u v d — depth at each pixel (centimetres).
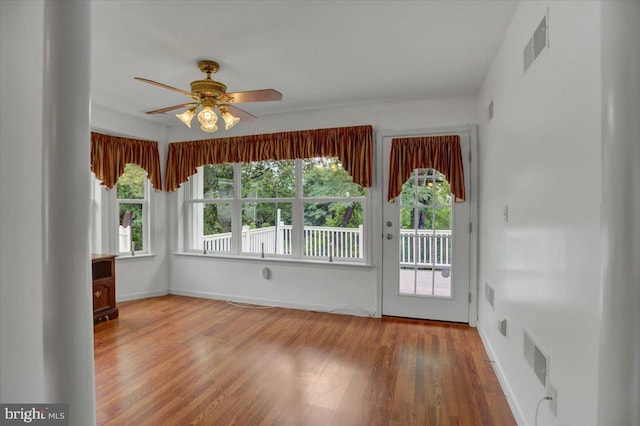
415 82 306
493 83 264
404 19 206
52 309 111
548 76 151
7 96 122
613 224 88
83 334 115
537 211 164
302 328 333
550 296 147
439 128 348
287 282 406
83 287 116
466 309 345
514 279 202
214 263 441
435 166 345
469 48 243
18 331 125
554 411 142
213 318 362
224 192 450
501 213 237
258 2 188
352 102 364
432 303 356
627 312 86
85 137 115
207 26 213
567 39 132
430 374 241
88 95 116
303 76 294
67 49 110
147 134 437
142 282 442
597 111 109
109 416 191
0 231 120
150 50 245
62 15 109
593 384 112
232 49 244
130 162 422
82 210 115
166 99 354
